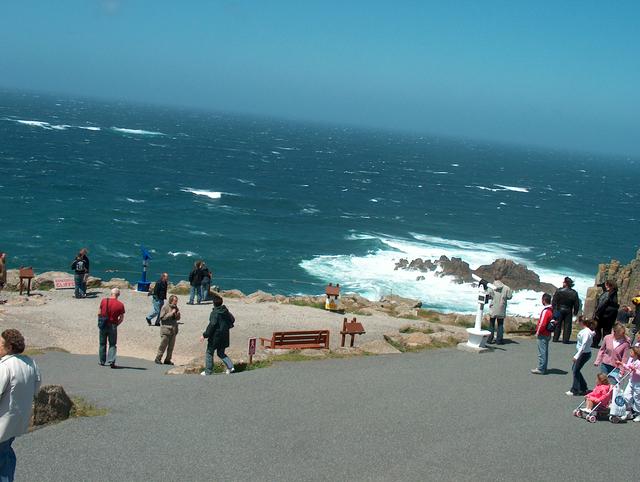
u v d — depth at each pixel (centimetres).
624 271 3031
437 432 1134
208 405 1222
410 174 15738
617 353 1320
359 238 6844
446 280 5141
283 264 5541
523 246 7400
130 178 9588
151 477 888
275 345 1698
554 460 1039
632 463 1045
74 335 1995
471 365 1625
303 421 1152
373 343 1753
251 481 895
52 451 954
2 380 695
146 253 2812
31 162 9900
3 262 2309
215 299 1458
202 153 15150
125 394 1279
